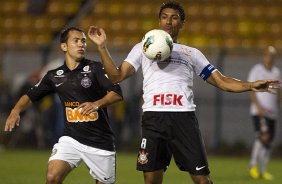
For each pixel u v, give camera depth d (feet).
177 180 154.81
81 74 95.66
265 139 169.48
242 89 89.04
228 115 257.55
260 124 171.94
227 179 160.25
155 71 90.79
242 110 256.52
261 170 168.14
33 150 250.16
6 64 278.67
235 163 209.56
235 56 258.37
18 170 175.94
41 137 259.60
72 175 163.32
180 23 92.43
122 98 92.79
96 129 95.09
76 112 95.25
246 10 305.32
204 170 89.15
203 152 89.61
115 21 306.35
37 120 259.19
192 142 89.15
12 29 314.76
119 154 236.63
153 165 90.22
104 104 91.04
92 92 95.71
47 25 312.50
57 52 271.28
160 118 89.76
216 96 258.37
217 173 175.63
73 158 94.38
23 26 314.76
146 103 91.25
